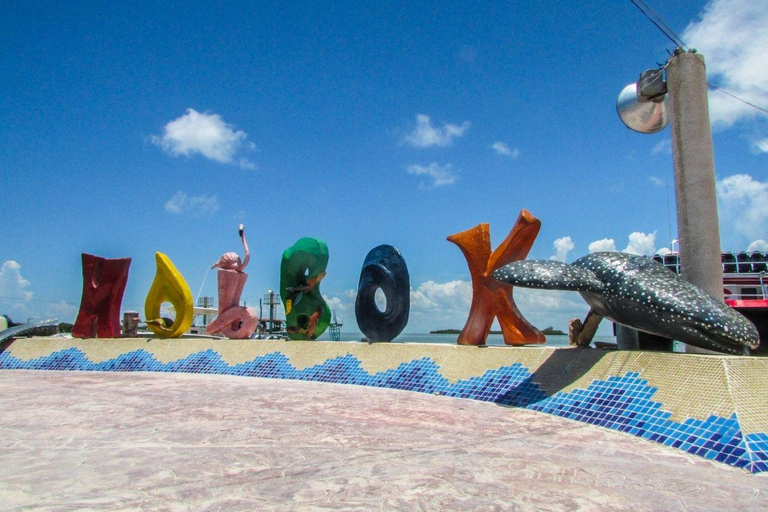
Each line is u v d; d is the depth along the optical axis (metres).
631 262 10.22
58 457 6.74
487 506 5.04
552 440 7.71
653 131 12.71
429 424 8.69
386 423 8.74
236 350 16.70
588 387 9.67
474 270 13.29
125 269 18.84
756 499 5.38
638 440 7.79
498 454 6.88
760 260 17.55
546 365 10.95
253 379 14.76
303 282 16.84
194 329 30.38
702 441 7.20
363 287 15.16
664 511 5.00
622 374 9.38
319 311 16.72
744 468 6.45
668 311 9.23
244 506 5.02
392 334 14.72
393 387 12.97
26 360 18.81
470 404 10.68
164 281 18.11
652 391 8.62
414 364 13.25
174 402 10.80
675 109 10.96
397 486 5.57
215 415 9.41
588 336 11.47
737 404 7.43
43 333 21.23
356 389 12.77
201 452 6.94
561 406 9.64
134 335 20.38
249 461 6.51
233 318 17.56
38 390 12.59
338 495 5.30
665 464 6.59
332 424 8.65
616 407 8.78
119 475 5.98
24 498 5.26
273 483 5.68
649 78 11.64
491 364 11.92
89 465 6.38
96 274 19.23
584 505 5.11
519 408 10.20
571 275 9.94
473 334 13.13
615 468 6.36
